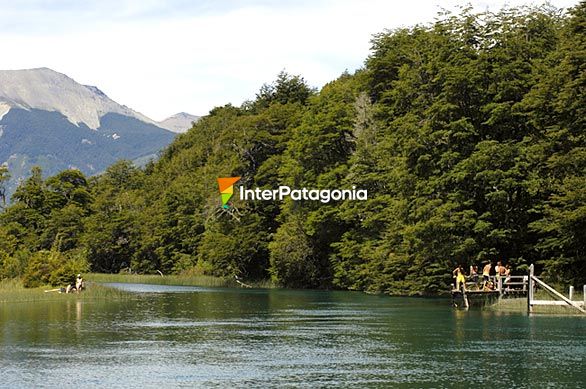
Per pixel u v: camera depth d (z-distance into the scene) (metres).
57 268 79.31
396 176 74.94
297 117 124.25
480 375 30.33
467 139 71.12
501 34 72.81
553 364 32.50
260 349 36.75
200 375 30.36
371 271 84.19
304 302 69.69
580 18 63.31
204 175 146.12
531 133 69.00
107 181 198.00
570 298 52.38
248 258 117.00
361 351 36.12
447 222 67.75
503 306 57.78
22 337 41.03
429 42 82.31
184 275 133.00
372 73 99.50
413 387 28.23
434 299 71.75
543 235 67.94
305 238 101.31
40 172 182.12
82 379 29.61
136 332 43.38
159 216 151.50
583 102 59.94
